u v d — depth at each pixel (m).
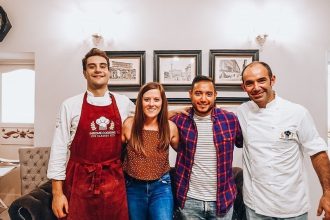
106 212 1.55
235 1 2.48
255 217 1.53
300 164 1.51
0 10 2.50
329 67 2.88
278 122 1.48
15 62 2.94
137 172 1.58
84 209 1.53
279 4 2.46
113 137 1.58
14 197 2.95
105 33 2.51
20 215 1.63
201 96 1.53
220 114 1.63
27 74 2.97
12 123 2.96
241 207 1.91
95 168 1.54
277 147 1.46
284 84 2.47
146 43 2.51
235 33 2.48
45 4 2.54
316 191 2.48
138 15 2.50
